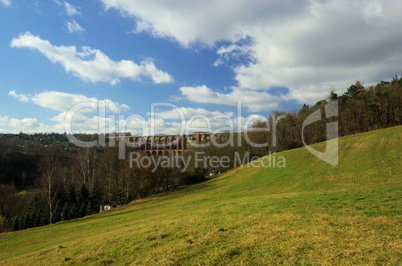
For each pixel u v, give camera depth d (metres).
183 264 9.35
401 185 21.47
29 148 125.38
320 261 8.30
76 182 74.50
